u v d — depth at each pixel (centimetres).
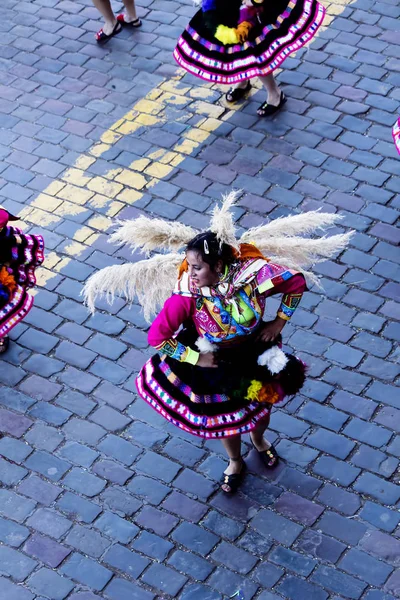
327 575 438
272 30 616
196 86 719
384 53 719
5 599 439
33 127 703
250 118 685
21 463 496
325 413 503
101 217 628
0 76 753
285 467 483
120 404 520
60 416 517
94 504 475
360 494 468
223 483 475
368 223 598
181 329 412
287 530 457
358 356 527
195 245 365
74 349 551
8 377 540
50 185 655
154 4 802
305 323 546
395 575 434
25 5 825
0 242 508
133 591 438
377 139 654
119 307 571
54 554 456
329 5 766
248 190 631
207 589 437
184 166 656
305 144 658
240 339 398
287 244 410
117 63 750
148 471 488
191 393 414
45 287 588
